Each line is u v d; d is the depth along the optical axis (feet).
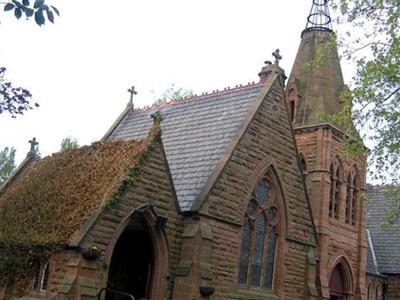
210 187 76.28
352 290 130.82
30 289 66.13
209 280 72.54
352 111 73.31
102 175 71.56
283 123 93.04
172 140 94.63
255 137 86.38
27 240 66.90
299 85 135.33
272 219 89.71
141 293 75.56
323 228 120.26
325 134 125.70
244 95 93.91
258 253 86.48
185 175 82.58
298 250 92.89
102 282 62.80
